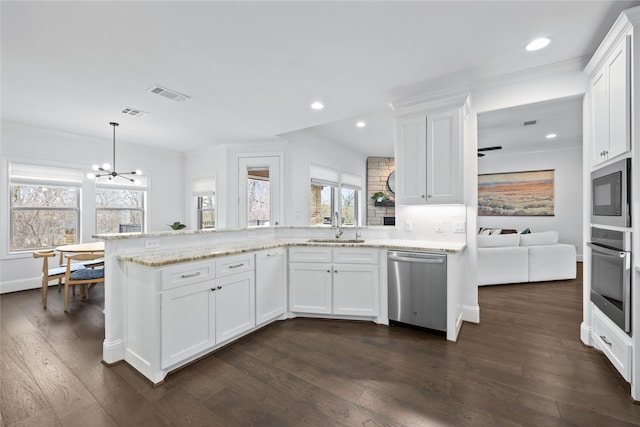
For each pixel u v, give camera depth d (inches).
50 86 114.8
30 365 87.7
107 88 116.7
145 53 90.8
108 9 70.4
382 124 188.1
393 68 101.0
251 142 206.4
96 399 71.8
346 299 120.0
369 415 65.5
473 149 118.4
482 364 86.8
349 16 74.2
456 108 112.5
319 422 63.6
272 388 76.0
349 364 87.6
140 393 74.2
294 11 72.1
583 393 72.7
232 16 73.8
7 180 166.2
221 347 98.7
